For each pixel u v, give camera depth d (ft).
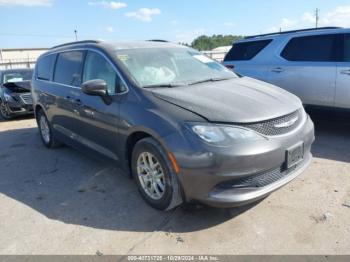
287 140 10.58
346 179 13.47
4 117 33.63
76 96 15.44
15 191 14.47
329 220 10.66
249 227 10.57
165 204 11.18
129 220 11.41
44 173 16.38
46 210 12.54
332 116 19.02
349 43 17.99
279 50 20.66
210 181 9.84
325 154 16.40
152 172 11.55
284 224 10.62
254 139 9.95
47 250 10.09
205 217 11.27
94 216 11.84
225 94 11.67
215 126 9.92
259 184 10.27
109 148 13.75
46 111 19.27
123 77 12.78
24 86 33.27
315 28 19.90
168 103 11.08
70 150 19.92
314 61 19.07
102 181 14.79
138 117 11.50
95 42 15.39
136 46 14.87
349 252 9.19
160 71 13.55
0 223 11.82
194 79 13.70
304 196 12.25
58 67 18.07
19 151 20.57
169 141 10.33
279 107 11.10
